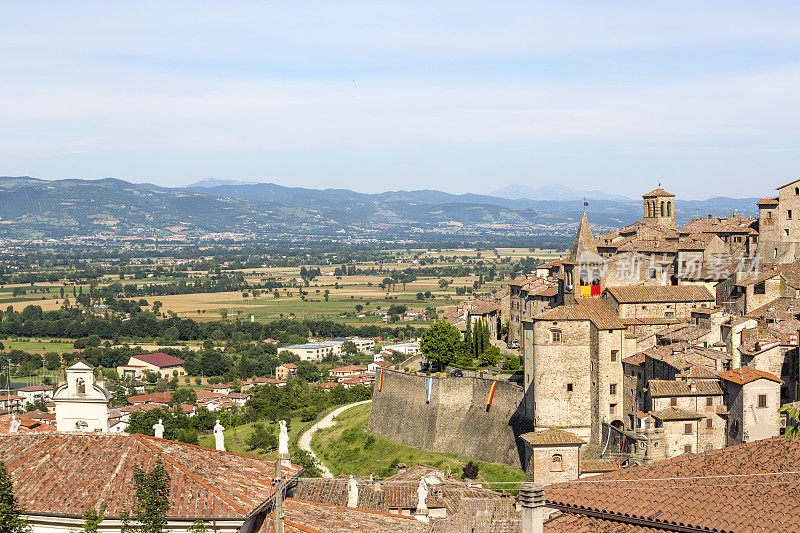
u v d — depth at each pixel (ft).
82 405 261.85
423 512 292.40
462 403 618.03
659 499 192.24
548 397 506.07
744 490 186.70
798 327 453.99
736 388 407.44
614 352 502.38
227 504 211.61
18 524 203.51
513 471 531.50
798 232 599.57
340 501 317.01
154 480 212.43
